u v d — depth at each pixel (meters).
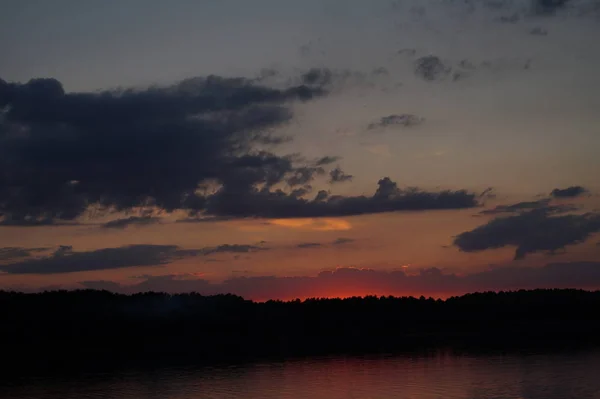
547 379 70.25
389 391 64.75
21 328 116.56
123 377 81.31
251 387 70.12
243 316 149.12
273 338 136.75
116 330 125.38
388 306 169.12
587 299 180.12
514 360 90.06
